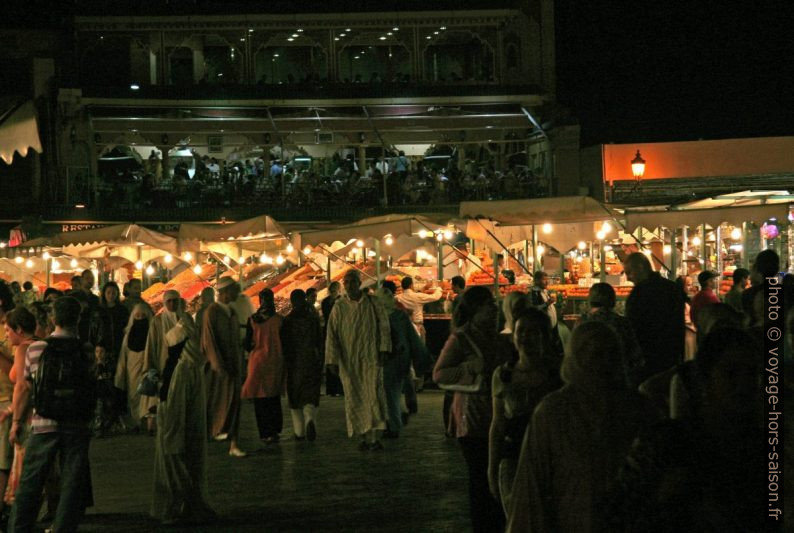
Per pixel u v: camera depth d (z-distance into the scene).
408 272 24.75
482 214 18.38
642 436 3.84
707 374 3.90
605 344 4.39
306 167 37.94
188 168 39.19
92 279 16.64
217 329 12.33
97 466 11.94
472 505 7.32
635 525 3.75
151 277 30.17
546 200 18.12
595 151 33.72
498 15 37.56
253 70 37.16
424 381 21.09
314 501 9.48
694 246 24.02
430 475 10.68
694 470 3.73
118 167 38.62
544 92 36.53
